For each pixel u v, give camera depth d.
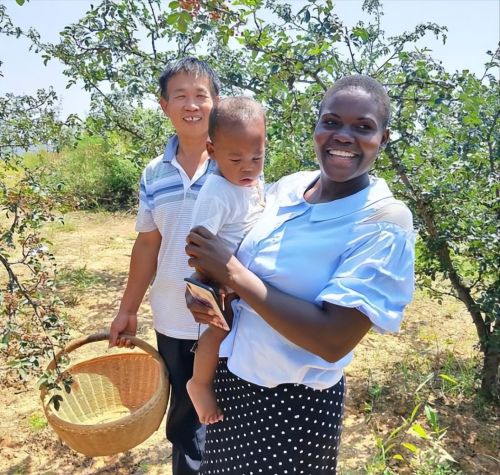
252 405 1.72
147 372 3.20
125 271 6.79
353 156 1.55
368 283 1.47
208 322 1.78
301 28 3.71
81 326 5.15
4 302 2.83
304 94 3.77
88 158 10.60
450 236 3.72
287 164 4.39
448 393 4.14
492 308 3.59
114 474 3.22
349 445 3.55
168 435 2.82
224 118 1.81
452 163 3.85
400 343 4.97
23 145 3.64
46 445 3.42
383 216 1.55
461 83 3.59
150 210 2.58
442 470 3.02
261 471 1.73
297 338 1.50
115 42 4.39
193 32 4.21
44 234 8.15
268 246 1.66
